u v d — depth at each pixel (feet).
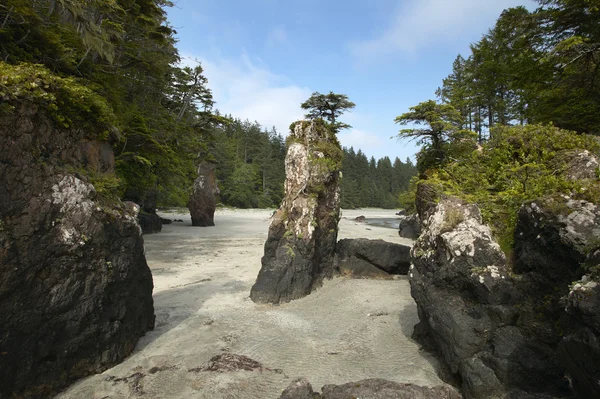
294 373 19.03
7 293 14.79
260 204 233.35
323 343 23.15
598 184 17.30
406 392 14.12
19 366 15.26
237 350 21.93
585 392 11.16
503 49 48.49
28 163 16.49
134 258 22.39
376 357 21.04
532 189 20.48
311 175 37.47
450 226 20.29
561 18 38.37
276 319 27.71
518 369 14.82
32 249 15.96
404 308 29.81
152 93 73.61
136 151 61.00
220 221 127.03
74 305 17.71
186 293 34.42
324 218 38.93
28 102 16.80
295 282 33.32
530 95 46.21
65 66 35.81
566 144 24.81
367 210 301.43
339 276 40.22
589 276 11.73
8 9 28.22
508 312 16.43
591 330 10.39
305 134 40.78
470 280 17.92
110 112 22.56
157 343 22.97
